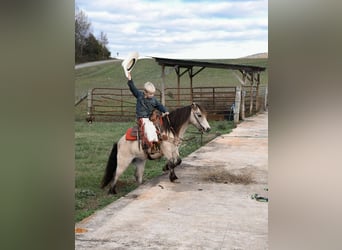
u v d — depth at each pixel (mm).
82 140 6641
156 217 4273
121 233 3887
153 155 5207
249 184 5215
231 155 6445
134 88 5062
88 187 5332
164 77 8047
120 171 5137
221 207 4488
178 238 3770
